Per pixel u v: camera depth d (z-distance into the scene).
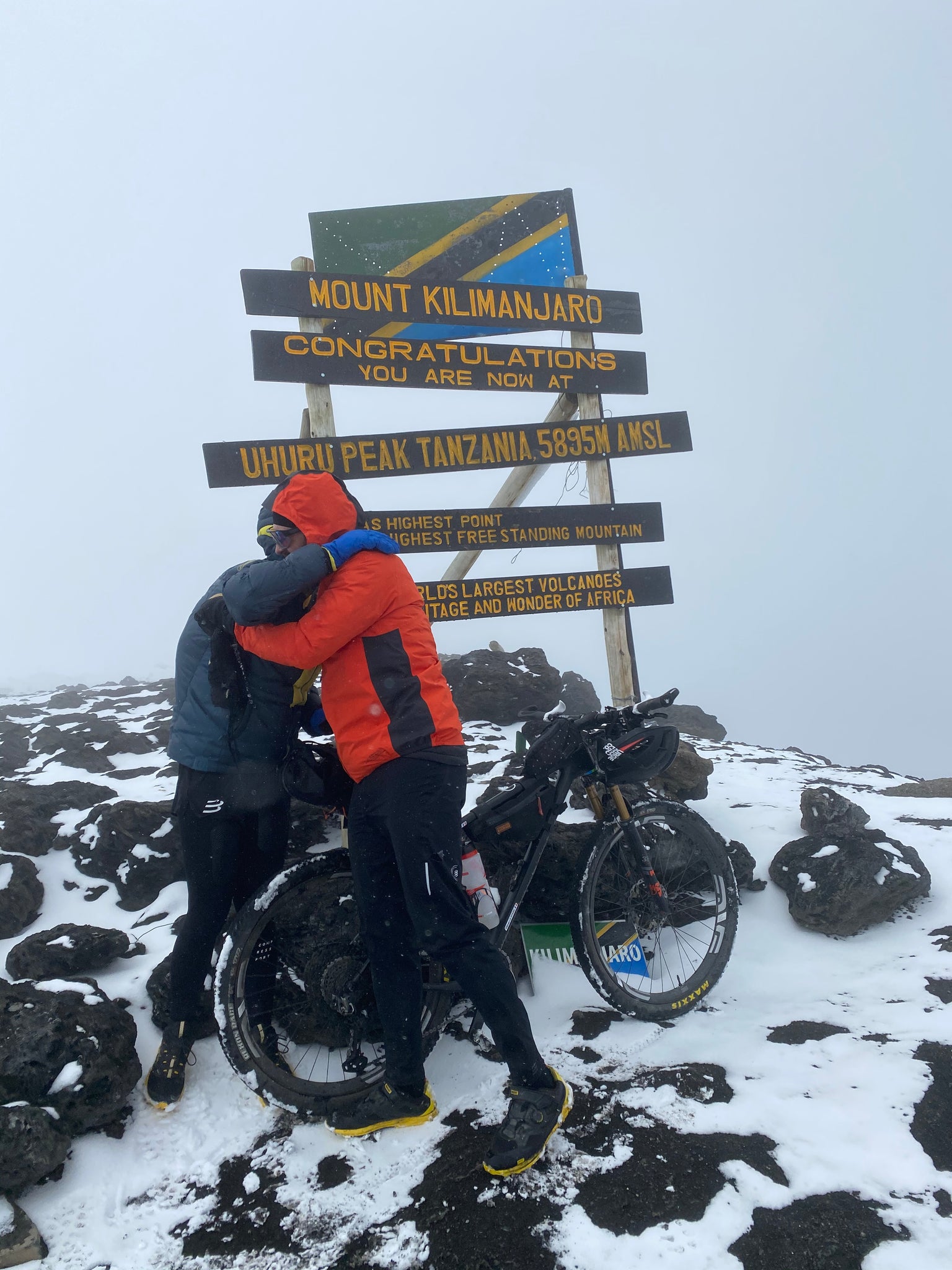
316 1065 2.62
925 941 3.02
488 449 4.04
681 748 4.01
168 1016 2.49
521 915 3.09
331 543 2.26
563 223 4.23
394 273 4.04
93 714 6.85
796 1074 2.34
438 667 2.37
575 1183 2.02
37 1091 2.18
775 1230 1.84
